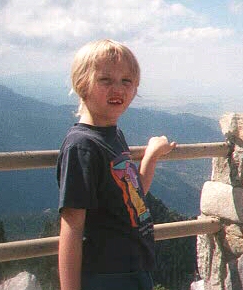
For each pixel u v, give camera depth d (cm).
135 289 146
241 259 245
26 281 209
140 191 154
